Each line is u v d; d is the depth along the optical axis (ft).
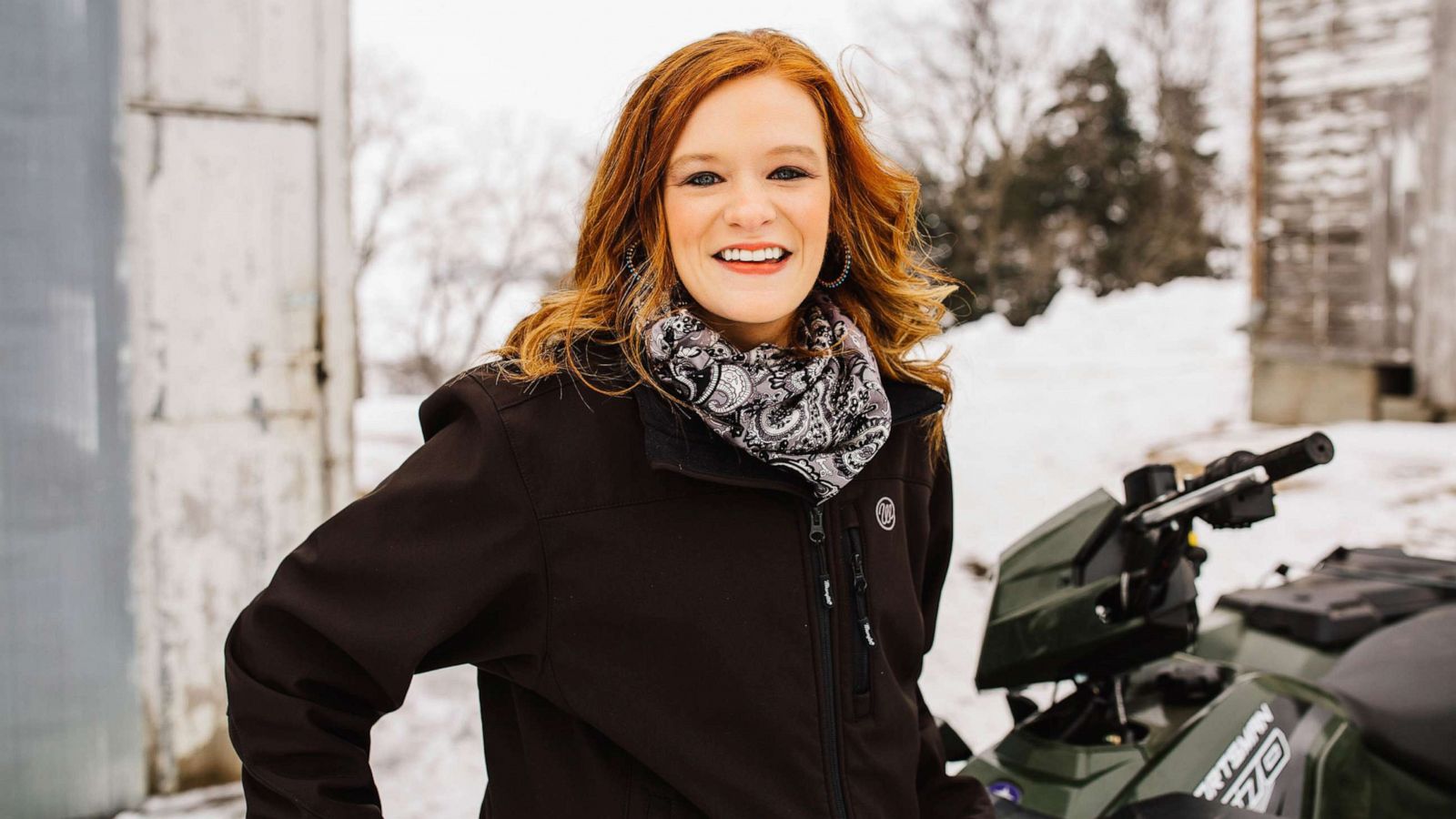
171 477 9.04
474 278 78.74
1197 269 101.45
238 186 9.19
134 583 8.79
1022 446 25.75
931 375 4.66
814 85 4.01
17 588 8.35
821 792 3.70
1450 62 25.53
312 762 3.40
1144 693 5.91
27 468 8.34
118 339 8.63
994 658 5.70
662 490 3.66
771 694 3.66
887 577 4.02
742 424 3.57
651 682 3.60
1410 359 26.37
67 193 8.36
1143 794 5.13
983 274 96.32
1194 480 5.16
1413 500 18.19
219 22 9.03
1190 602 5.35
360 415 34.09
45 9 8.23
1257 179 29.04
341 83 9.58
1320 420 27.86
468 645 3.64
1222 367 40.11
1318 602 7.26
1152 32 100.53
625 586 3.57
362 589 3.41
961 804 4.42
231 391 9.25
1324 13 27.48
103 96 8.47
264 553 9.45
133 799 8.85
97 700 8.67
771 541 3.74
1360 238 27.09
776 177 3.84
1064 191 97.96
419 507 3.46
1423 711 6.32
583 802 3.71
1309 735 5.75
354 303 9.76
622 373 3.73
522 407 3.63
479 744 10.28
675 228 3.81
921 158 92.27
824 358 3.82
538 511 3.52
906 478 4.41
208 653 9.25
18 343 8.26
